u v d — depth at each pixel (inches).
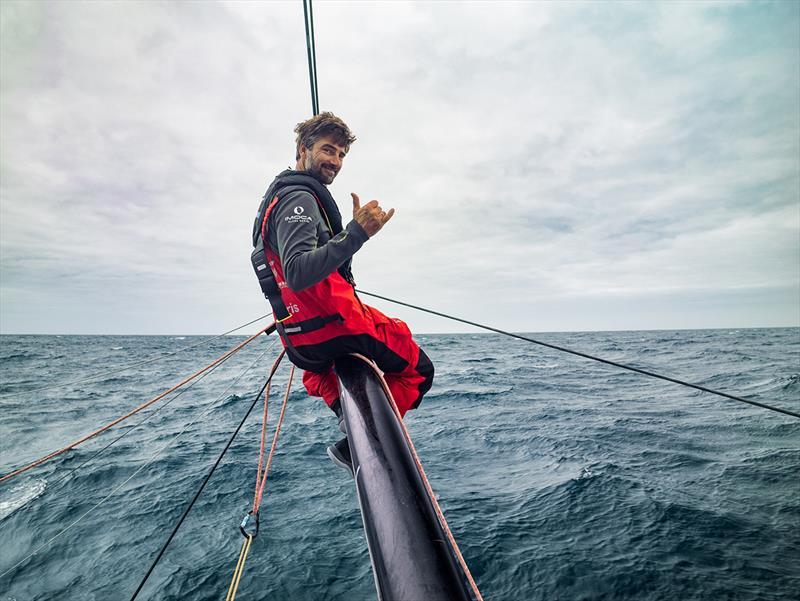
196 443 450.3
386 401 45.5
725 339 2815.0
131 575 216.1
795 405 579.5
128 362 1563.7
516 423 493.4
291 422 537.3
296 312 54.6
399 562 29.1
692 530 228.5
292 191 52.6
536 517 249.1
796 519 236.7
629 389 775.7
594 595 183.0
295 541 239.6
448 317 66.2
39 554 238.7
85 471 370.0
